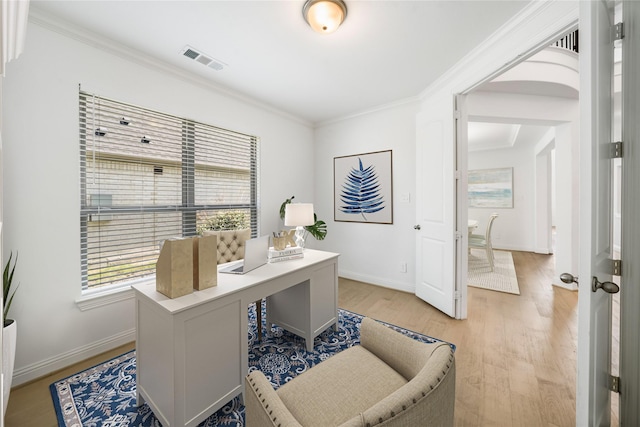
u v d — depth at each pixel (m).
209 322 1.41
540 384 1.75
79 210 2.00
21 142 1.76
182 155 2.66
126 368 1.91
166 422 1.33
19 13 0.76
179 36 2.05
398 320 2.67
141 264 2.39
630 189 1.18
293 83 2.85
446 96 2.68
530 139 5.60
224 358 1.49
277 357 2.06
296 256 2.23
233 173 3.15
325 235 3.86
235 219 3.17
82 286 2.08
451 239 2.66
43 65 1.83
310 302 2.12
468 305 3.02
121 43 2.13
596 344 1.15
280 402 0.89
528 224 6.16
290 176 3.83
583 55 1.12
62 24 1.87
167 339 1.29
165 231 2.55
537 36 1.78
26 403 1.61
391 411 0.72
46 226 1.86
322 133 4.14
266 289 1.73
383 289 3.54
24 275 1.78
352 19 1.89
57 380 1.80
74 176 1.97
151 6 1.75
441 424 0.84
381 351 1.32
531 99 3.41
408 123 3.33
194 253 1.51
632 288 1.19
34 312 1.82
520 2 1.74
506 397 1.64
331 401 1.08
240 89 2.98
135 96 2.28
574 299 3.16
